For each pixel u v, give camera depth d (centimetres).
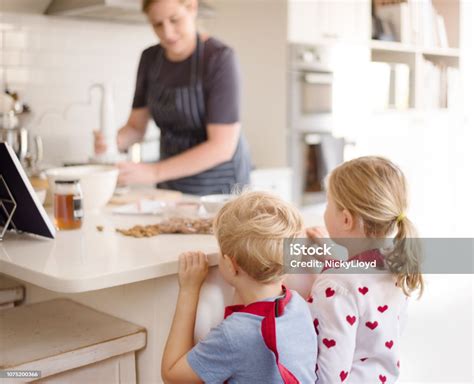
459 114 472
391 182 154
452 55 470
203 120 282
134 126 306
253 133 409
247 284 142
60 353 140
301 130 395
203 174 283
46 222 162
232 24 412
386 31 454
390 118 445
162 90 285
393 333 152
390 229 154
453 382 241
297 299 143
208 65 272
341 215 157
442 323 294
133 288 158
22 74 338
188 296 143
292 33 385
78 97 361
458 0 466
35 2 336
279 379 135
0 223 177
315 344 141
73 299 179
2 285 191
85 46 361
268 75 395
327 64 406
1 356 138
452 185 474
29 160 258
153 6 261
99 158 289
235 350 133
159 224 184
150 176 249
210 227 176
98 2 311
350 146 424
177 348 139
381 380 150
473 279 335
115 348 148
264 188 371
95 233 175
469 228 433
